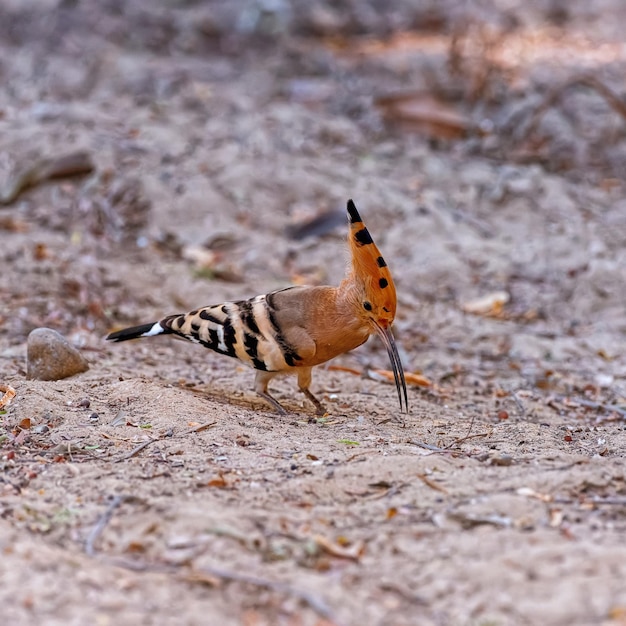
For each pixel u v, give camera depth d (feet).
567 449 28.76
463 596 19.20
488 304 47.01
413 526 22.04
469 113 67.21
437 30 87.92
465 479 24.44
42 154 54.65
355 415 31.73
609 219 54.80
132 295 44.75
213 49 79.10
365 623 18.47
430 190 56.75
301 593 19.15
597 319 46.50
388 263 50.29
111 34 79.36
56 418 28.86
